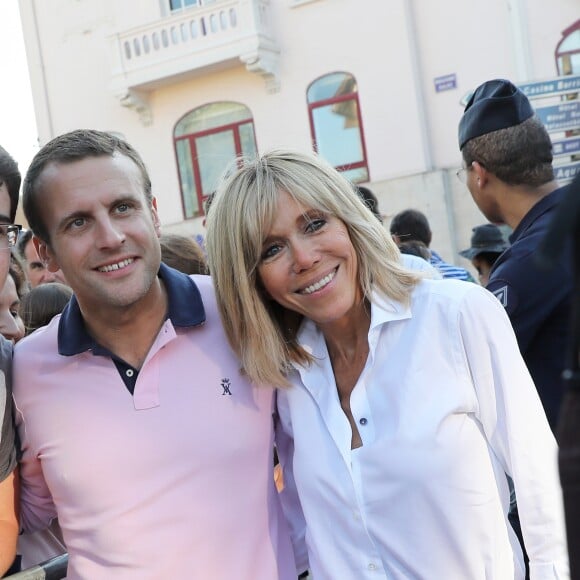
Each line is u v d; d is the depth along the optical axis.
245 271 1.86
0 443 1.81
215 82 12.70
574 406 0.92
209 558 1.81
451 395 1.73
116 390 1.85
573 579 0.90
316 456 1.84
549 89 6.45
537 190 2.40
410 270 1.88
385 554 1.76
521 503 1.72
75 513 1.83
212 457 1.84
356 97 11.89
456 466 1.70
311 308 1.85
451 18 11.34
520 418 1.72
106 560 1.80
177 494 1.81
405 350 1.79
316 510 1.84
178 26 12.43
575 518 0.90
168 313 1.91
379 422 1.78
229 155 12.78
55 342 1.93
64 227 1.82
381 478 1.74
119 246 1.80
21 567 2.06
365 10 11.69
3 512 1.86
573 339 0.93
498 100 2.41
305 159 1.88
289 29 12.16
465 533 1.70
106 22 13.20
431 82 11.52
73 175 1.81
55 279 3.56
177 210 13.10
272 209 1.81
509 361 1.74
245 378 1.92
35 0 13.66
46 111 13.72
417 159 11.58
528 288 2.18
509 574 1.75
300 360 1.91
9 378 1.90
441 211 11.38
